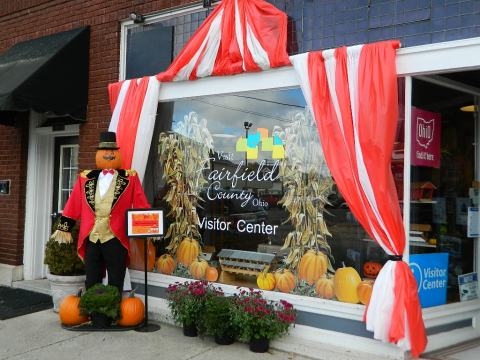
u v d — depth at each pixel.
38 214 7.75
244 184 5.57
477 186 5.35
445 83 4.90
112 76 6.76
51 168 7.87
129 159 6.05
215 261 5.75
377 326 4.29
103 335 5.26
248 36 5.33
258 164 5.48
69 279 6.00
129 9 6.66
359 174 4.48
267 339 4.73
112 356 4.67
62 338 5.18
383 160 4.39
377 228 4.43
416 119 4.72
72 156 7.77
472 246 5.30
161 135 6.25
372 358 4.43
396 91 4.44
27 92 6.27
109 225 5.54
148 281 6.14
